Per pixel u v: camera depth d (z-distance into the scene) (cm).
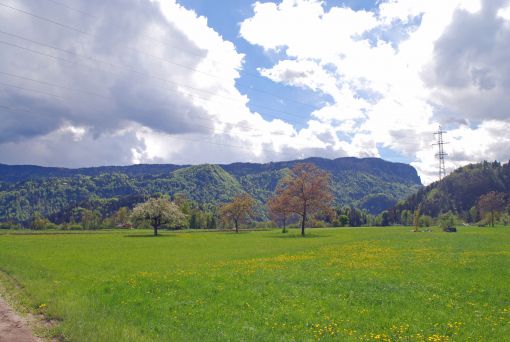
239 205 13662
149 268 3691
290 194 10869
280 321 1764
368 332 1599
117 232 12800
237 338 1525
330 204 11300
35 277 2997
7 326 1684
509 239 6581
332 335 1573
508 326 1686
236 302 2114
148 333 1579
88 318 1734
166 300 2167
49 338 1527
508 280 2692
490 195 14675
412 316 1833
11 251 5419
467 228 12094
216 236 10244
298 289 2439
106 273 3312
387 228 14012
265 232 12669
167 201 12275
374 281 2694
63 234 10862
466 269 3189
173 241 8119
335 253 4788
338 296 2248
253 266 3644
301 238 8819
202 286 2547
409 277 2839
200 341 1484
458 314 1867
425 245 5591
